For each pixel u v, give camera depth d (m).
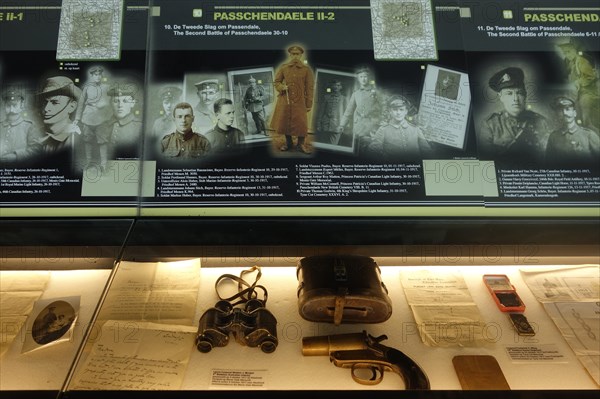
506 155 1.52
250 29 1.66
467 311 1.30
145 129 1.52
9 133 1.49
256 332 1.18
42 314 1.21
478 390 1.04
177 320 1.23
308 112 1.56
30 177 1.45
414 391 1.03
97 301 1.25
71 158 1.48
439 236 1.43
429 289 1.37
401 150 1.52
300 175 1.48
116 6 1.67
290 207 1.44
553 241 1.44
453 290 1.37
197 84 1.58
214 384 1.07
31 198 1.42
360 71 1.61
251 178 1.47
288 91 1.58
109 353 1.11
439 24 1.70
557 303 1.32
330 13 1.69
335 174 1.48
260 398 1.01
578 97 1.61
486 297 1.35
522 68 1.64
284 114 1.55
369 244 1.42
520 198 1.47
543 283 1.39
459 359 1.16
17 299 1.24
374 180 1.48
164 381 1.07
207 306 1.29
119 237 1.39
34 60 1.58
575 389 1.06
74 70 1.58
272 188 1.46
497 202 1.46
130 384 1.04
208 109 1.55
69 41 1.62
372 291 1.21
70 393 1.00
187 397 1.00
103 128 1.52
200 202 1.44
